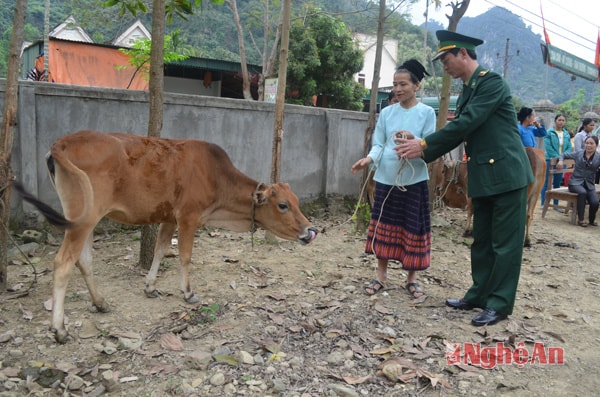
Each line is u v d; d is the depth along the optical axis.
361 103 16.56
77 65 13.55
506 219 4.12
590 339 4.04
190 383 3.10
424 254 4.52
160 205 3.94
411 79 4.42
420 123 4.46
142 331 3.75
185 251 4.16
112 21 16.30
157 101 4.80
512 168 4.06
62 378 3.11
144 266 5.09
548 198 9.26
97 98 6.04
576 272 6.00
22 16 4.16
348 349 3.61
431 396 3.11
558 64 16.94
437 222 7.92
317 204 8.08
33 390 2.96
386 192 4.59
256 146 7.33
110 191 3.64
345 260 5.82
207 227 6.73
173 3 5.38
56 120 5.83
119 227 6.27
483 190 4.15
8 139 4.25
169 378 3.13
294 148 7.74
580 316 4.53
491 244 4.34
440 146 4.10
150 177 3.81
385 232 4.63
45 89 5.71
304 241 4.26
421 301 4.56
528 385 3.29
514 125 4.16
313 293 4.67
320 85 15.83
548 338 3.99
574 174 8.87
